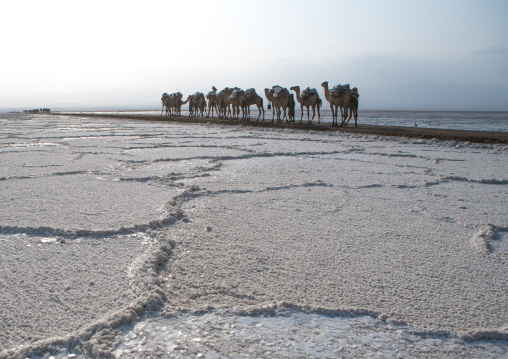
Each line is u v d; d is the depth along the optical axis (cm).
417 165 736
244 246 304
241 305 216
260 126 1839
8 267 257
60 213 377
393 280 249
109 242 305
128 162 727
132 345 177
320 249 300
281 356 172
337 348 179
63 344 176
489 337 190
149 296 216
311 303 219
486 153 935
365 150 973
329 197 471
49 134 1379
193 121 2256
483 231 348
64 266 259
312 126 1648
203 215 386
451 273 261
